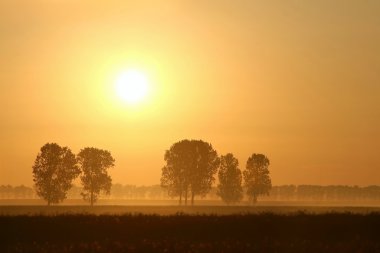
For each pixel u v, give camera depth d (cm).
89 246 6059
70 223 7950
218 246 6178
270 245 6266
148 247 6019
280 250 5978
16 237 7081
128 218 8356
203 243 6462
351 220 8462
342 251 5972
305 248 6106
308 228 7912
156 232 7494
